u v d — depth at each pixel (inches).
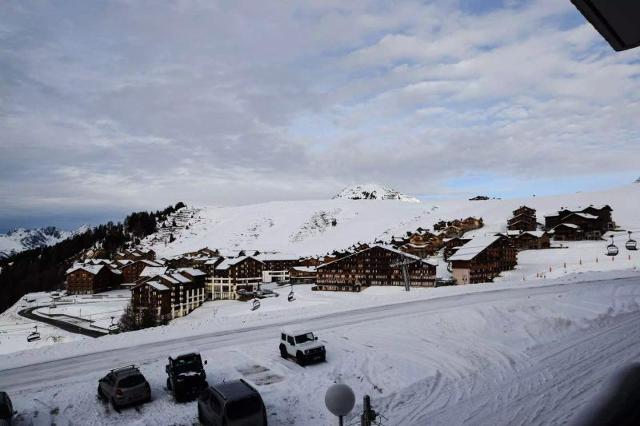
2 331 3358.8
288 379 848.3
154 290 3321.9
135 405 742.5
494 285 1889.8
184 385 761.6
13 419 699.4
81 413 717.9
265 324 1305.4
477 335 1112.2
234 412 607.2
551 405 680.4
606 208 4355.3
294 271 4948.3
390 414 692.7
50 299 4926.2
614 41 116.3
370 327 1199.6
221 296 4411.9
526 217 4906.5
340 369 895.7
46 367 960.3
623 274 1982.0
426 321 1222.9
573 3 103.0
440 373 864.3
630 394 83.4
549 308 1311.5
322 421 683.4
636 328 1099.3
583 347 981.8
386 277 3614.7
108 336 1232.8
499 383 799.1
